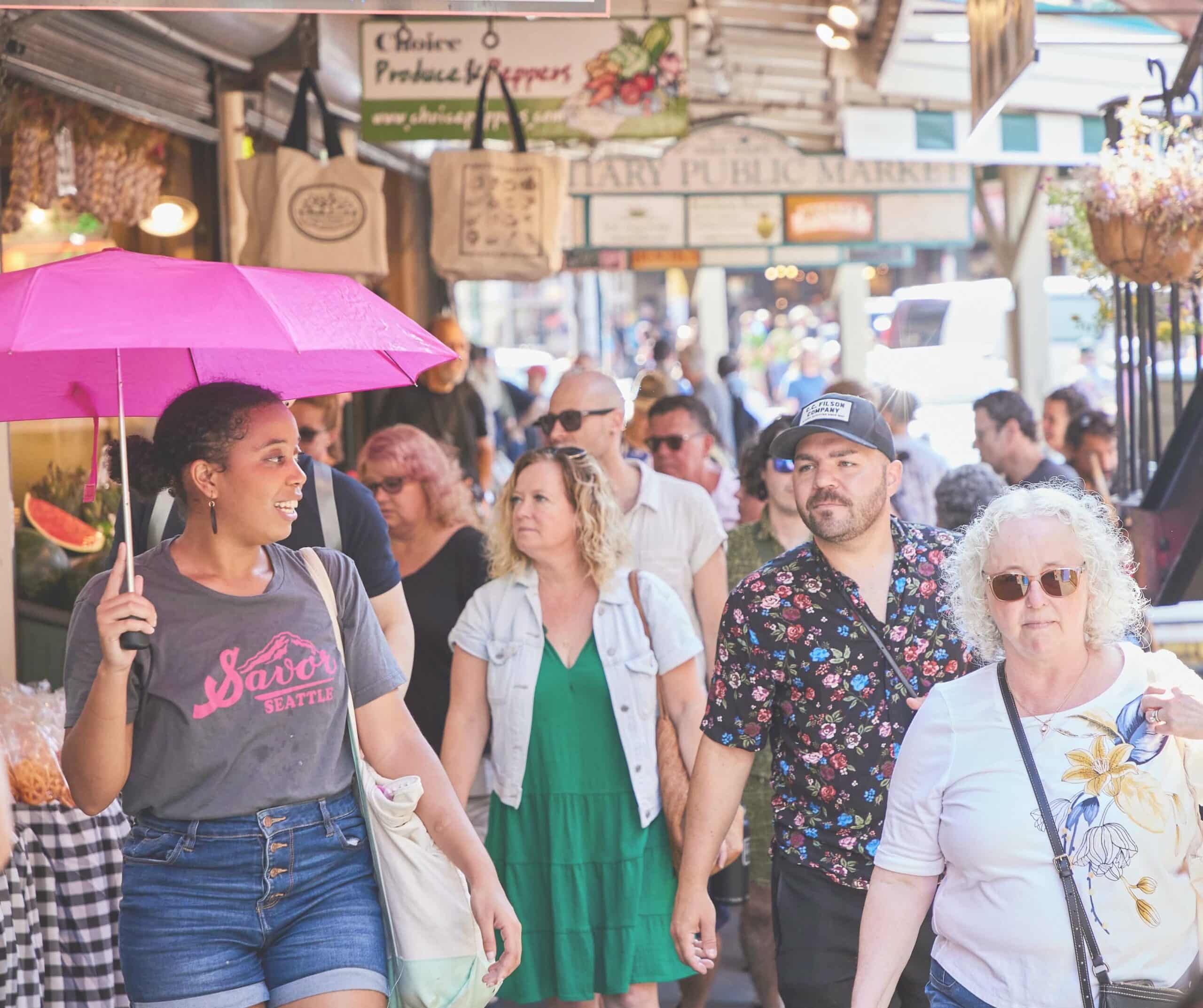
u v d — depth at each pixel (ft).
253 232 35.37
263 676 14.76
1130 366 34.35
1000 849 13.42
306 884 14.88
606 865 20.06
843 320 99.25
